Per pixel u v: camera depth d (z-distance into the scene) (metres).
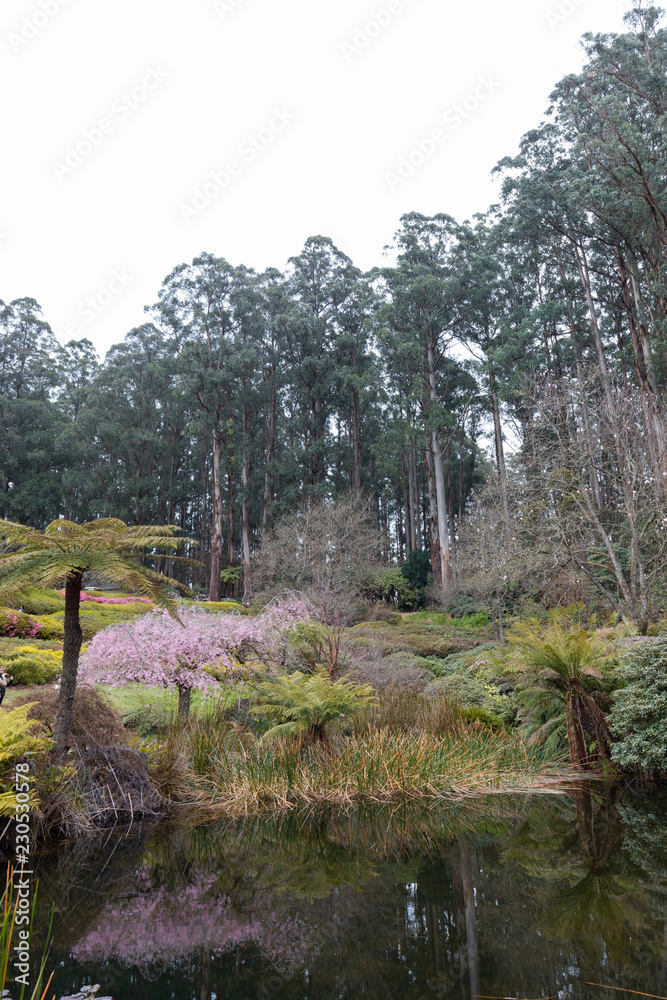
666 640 6.99
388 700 8.50
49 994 2.69
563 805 5.89
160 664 7.32
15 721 4.73
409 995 2.61
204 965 2.95
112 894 3.85
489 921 3.37
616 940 3.10
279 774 6.27
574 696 7.31
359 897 3.75
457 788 6.33
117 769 5.63
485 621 21.47
